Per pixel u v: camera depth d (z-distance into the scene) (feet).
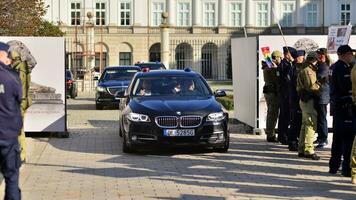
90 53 205.98
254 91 62.75
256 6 254.68
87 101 127.34
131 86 55.62
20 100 28.71
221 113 49.65
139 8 249.55
